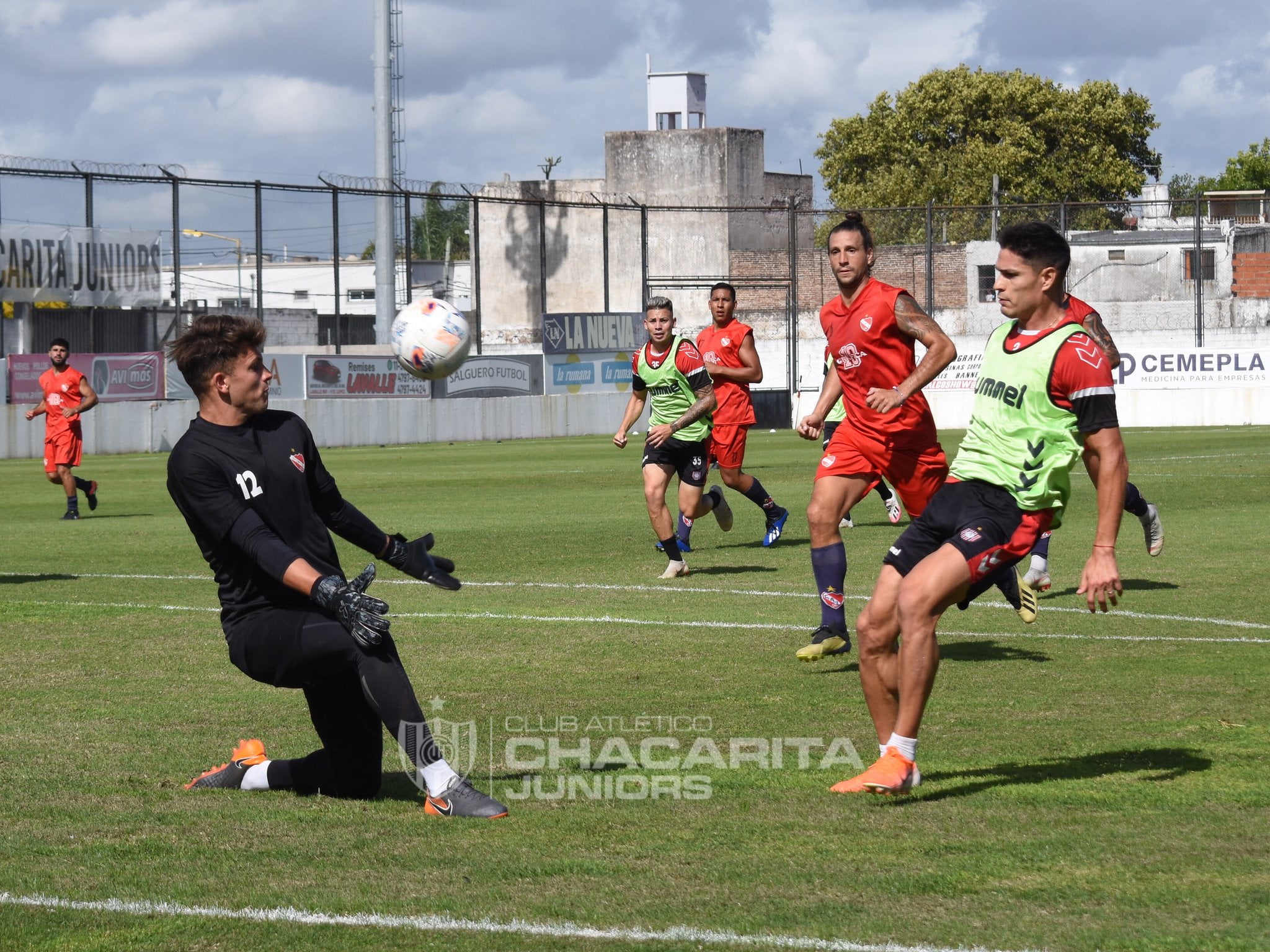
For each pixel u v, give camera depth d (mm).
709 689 13289
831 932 6914
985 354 10070
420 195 78562
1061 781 9758
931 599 9414
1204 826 8617
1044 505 9695
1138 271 107188
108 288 67875
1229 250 105688
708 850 8336
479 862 8172
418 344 14992
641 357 22469
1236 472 40844
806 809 9164
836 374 16172
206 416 9383
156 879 7922
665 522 21984
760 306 107062
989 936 6840
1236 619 17016
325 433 71625
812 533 14602
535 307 113812
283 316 102250
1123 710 12102
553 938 6910
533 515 33281
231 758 10773
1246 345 85562
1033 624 16859
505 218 114062
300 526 9391
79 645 16156
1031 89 138375
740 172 110562
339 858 8289
